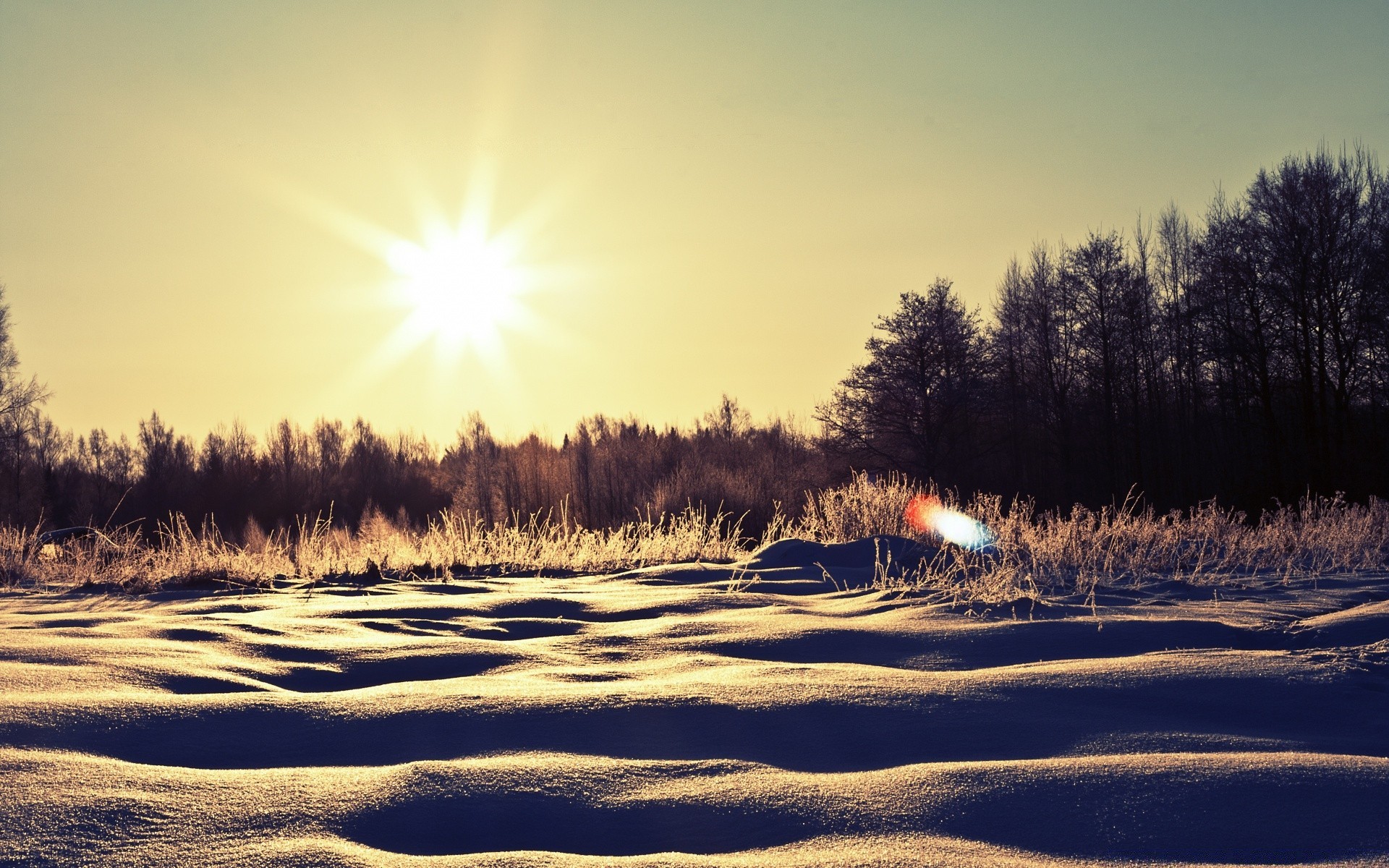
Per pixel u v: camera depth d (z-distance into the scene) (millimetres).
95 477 53875
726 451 33844
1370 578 10562
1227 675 5047
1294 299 35438
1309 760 3553
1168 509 41031
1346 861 2709
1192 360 41000
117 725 4066
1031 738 4008
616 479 34062
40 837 2848
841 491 16516
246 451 55656
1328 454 34469
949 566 10555
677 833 3029
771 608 7949
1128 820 3035
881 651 6125
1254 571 11445
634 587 10352
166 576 12070
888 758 3801
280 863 2713
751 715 4297
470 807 3207
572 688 4844
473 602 8609
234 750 3871
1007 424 46469
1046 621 6977
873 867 2703
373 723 4215
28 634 6293
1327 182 35312
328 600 9289
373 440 60062
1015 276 47500
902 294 43000
